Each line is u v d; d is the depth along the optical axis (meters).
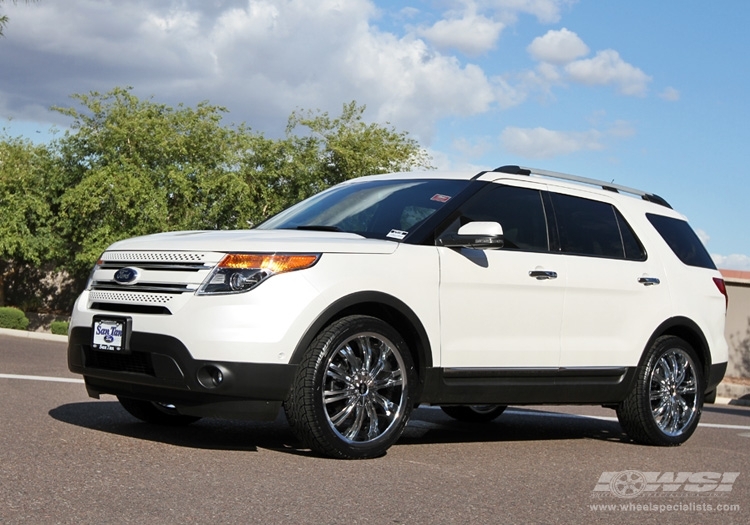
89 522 3.56
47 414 6.36
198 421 6.56
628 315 6.79
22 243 28.12
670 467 5.89
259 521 3.74
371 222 5.96
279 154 28.77
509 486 4.85
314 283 5.15
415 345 5.64
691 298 7.29
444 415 8.35
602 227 6.89
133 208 25.81
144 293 5.27
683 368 7.18
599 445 6.84
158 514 3.74
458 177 6.30
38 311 31.56
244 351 4.95
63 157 27.75
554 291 6.30
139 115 26.08
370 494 4.39
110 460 4.79
